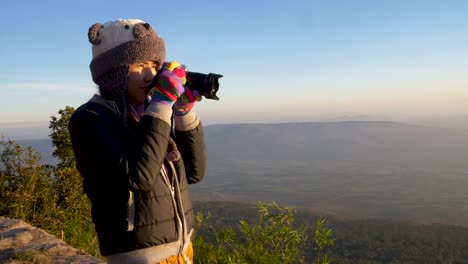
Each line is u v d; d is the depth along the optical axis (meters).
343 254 122.94
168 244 1.74
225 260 4.67
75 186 8.82
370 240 145.12
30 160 8.30
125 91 1.78
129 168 1.58
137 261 1.66
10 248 4.22
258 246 4.71
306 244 4.67
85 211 8.83
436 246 146.38
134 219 1.65
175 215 1.78
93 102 1.78
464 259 130.12
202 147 2.06
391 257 127.81
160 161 1.64
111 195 1.69
